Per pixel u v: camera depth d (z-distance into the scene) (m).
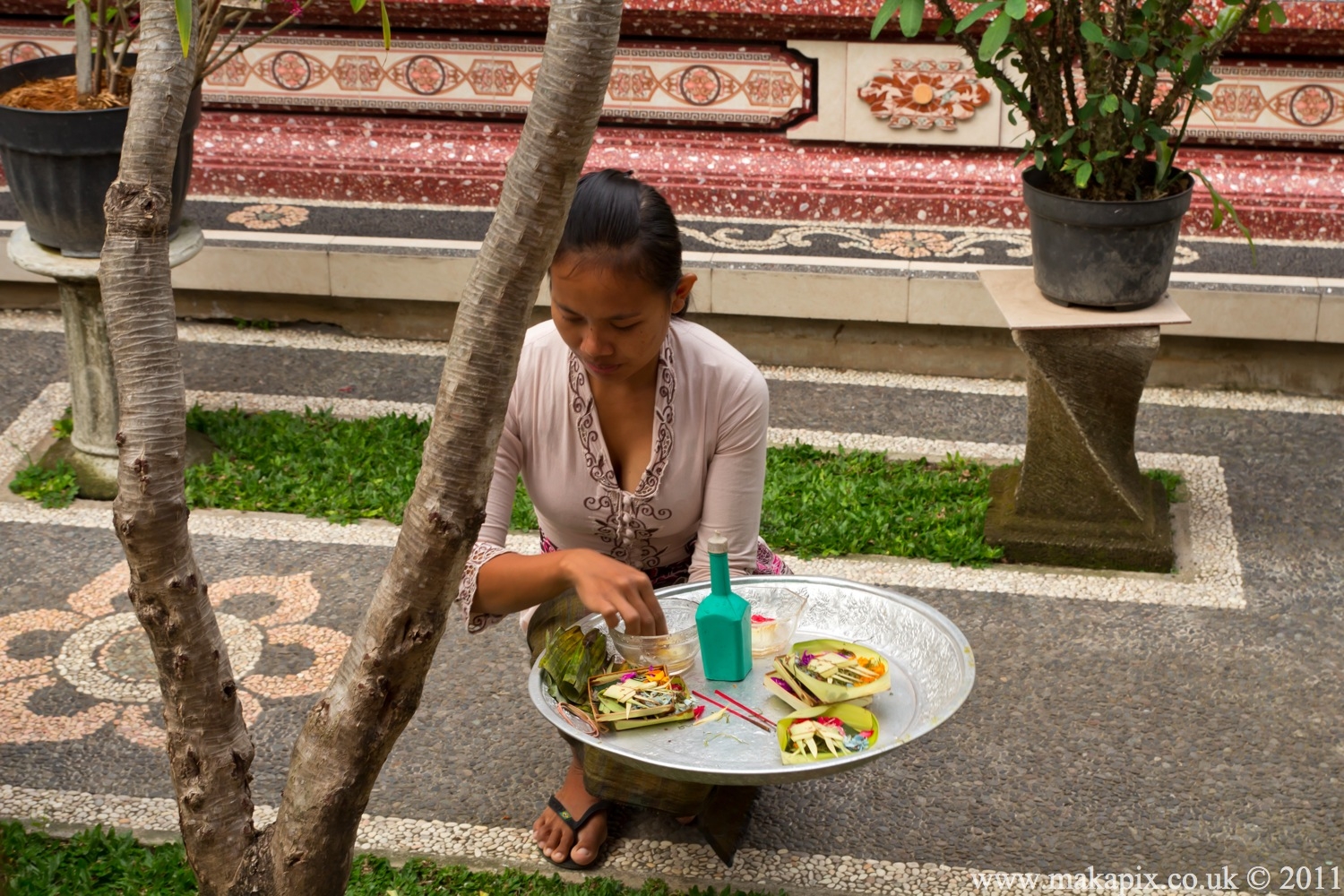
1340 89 5.34
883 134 5.71
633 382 2.52
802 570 4.01
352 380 5.27
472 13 5.71
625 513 2.62
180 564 1.85
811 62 5.68
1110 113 3.51
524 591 2.37
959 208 5.73
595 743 2.17
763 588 2.53
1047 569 4.02
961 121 5.61
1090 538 4.01
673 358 2.50
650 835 2.97
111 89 4.25
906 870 2.87
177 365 1.83
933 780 3.14
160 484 1.80
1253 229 5.53
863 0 5.39
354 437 4.71
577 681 2.31
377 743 1.84
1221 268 5.18
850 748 2.13
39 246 4.34
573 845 2.88
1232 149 5.57
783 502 4.30
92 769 3.18
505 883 2.82
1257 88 5.41
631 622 2.22
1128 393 3.87
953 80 5.55
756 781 2.09
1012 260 5.36
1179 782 3.13
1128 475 4.03
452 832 2.99
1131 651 3.62
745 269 5.24
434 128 6.01
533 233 1.56
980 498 4.31
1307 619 3.75
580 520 2.67
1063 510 4.04
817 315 5.27
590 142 1.54
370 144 6.06
